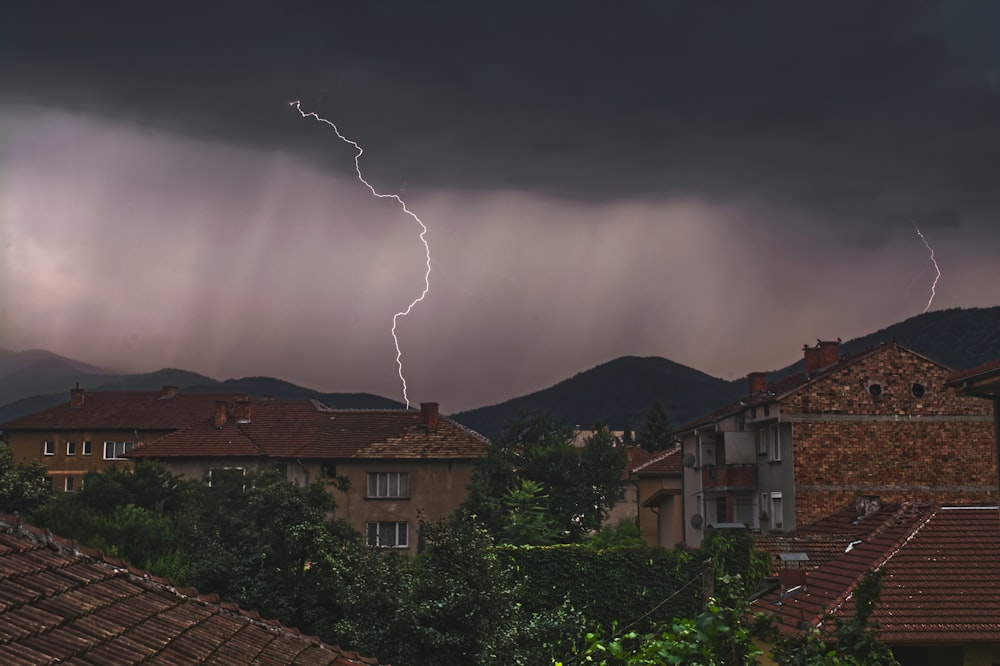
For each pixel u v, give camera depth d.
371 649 19.48
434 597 20.02
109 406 83.75
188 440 63.00
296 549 27.58
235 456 61.12
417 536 57.41
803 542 26.95
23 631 7.67
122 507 47.03
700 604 34.41
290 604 26.81
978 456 41.19
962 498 40.88
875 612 19.98
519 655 20.59
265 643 9.86
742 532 33.09
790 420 41.06
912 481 40.97
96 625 8.49
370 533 58.06
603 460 61.06
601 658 9.32
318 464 60.19
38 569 9.25
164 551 36.69
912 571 21.34
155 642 8.64
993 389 16.78
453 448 58.91
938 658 19.98
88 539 37.06
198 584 27.86
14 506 60.41
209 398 84.38
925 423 41.38
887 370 41.59
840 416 41.25
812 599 21.62
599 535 55.62
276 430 63.72
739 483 44.97
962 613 19.88
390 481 58.69
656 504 57.31
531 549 35.69
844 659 9.07
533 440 63.38
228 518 29.55
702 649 8.41
